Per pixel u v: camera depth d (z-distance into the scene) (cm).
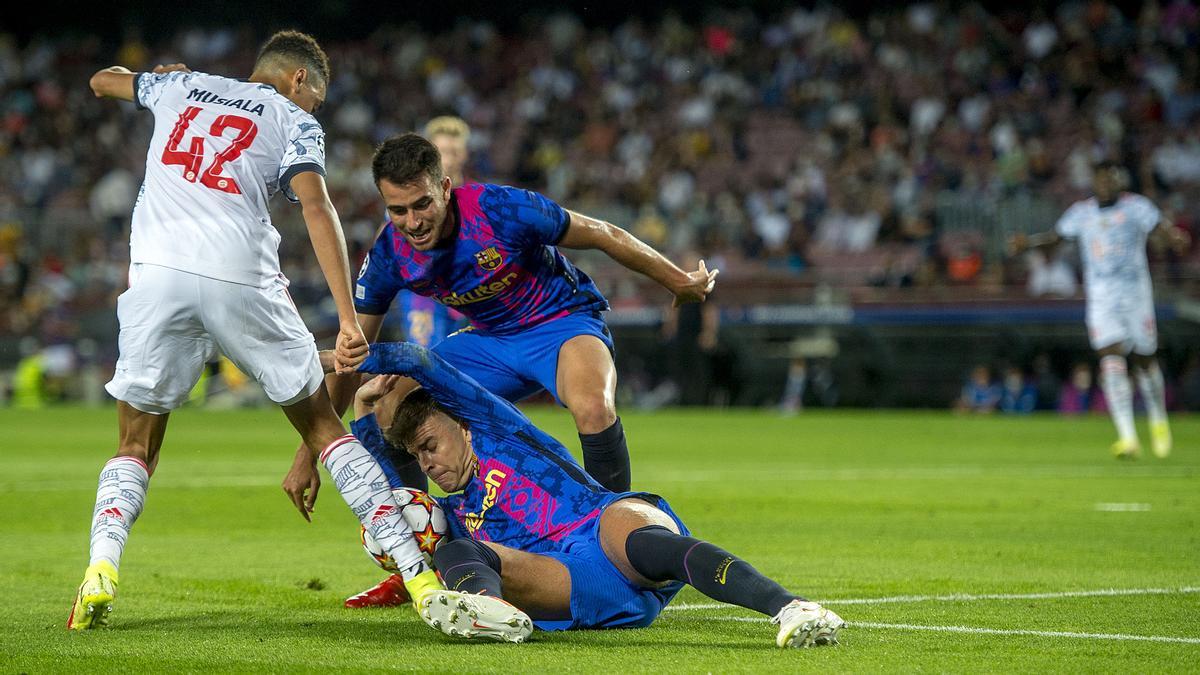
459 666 1200
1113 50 10031
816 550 2134
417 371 1424
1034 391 7481
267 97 1516
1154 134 9350
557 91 11469
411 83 11756
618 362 8331
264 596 1686
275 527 2505
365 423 1548
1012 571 1889
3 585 1766
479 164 10731
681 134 10556
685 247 9106
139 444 1516
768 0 11862
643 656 1248
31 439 5203
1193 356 7212
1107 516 2644
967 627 1416
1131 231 4203
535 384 1845
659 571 1339
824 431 5822
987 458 4300
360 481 1458
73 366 8906
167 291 1439
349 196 10400
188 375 1496
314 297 8644
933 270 7888
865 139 9981
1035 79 10138
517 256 1708
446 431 1450
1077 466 3978
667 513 1415
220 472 3759
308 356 1500
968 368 7675
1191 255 8031
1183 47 9938
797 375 7750
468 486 1463
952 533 2369
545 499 1426
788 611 1265
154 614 1539
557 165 10606
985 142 9600
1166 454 4391
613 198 10050
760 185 9819
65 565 1966
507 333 1808
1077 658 1236
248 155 1477
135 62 12056
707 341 7694
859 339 7831
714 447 4831
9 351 9188
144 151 11069
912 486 3334
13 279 9388
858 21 11600
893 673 1164
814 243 9031
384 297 1752
